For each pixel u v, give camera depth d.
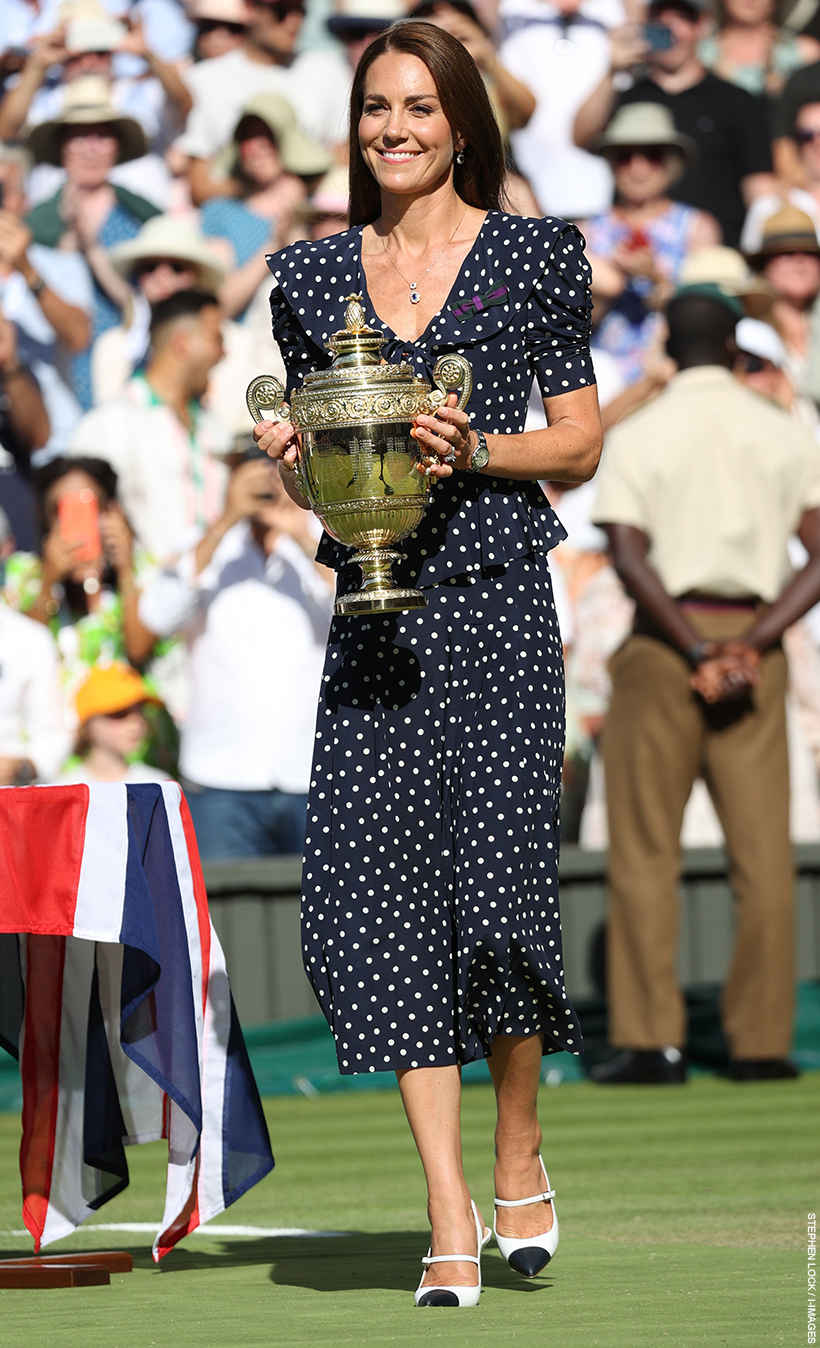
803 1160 15.08
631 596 21.69
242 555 25.17
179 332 26.84
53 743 23.67
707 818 27.17
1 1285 9.93
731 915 25.55
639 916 21.73
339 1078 22.67
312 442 9.17
